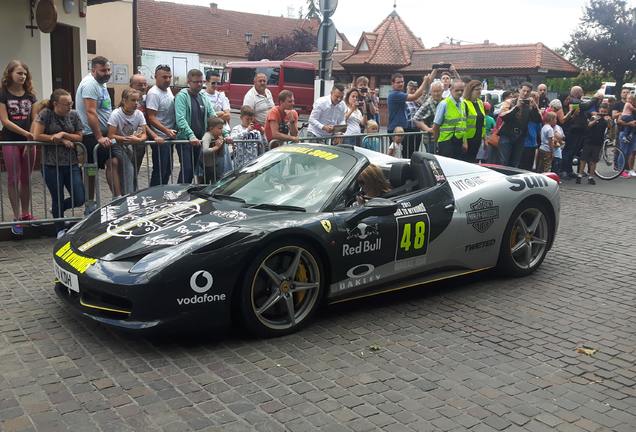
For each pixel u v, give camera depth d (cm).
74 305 403
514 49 3303
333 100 873
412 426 311
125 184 695
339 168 479
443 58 3450
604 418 326
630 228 807
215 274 383
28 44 1047
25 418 304
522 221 566
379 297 510
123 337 405
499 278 573
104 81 699
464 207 518
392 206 449
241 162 774
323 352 396
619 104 1329
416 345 413
